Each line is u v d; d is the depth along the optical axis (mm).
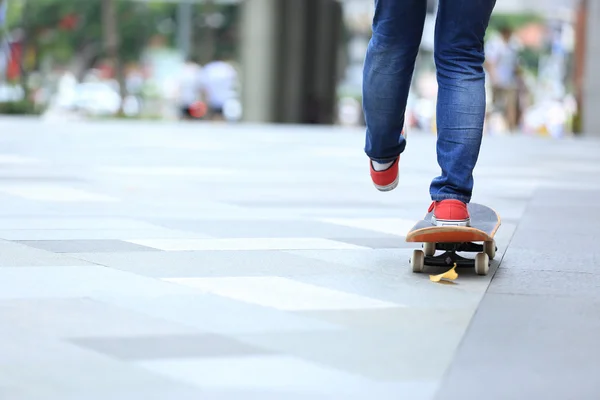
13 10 44000
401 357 2820
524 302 3584
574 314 3412
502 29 22922
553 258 4562
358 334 3068
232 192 7207
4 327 3059
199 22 45844
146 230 5223
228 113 31625
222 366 2697
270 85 30562
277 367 2697
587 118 20219
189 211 6086
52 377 2574
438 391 2516
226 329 3100
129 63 48406
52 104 33031
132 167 9055
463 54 4133
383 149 4379
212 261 4301
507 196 7340
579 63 24688
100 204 6324
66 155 10258
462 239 3943
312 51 34188
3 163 9125
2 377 2568
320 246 4773
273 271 4090
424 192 7504
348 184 8008
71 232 5074
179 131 16625
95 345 2881
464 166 4086
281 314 3318
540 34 49875
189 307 3389
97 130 16078
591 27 20125
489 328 3182
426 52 40781
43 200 6445
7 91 33375
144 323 3152
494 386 2568
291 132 17422
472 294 3705
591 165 10789
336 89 37000
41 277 3842
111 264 4168
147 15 48750
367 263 4320
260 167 9461
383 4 4090
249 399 2422
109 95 38781
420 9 4098
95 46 46219
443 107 4129
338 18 37094
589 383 2617
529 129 30109
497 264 4367
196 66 29531
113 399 2410
